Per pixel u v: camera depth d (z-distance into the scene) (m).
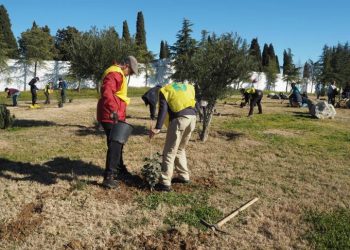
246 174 7.80
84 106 20.86
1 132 11.94
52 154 8.91
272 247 4.99
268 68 64.81
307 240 5.19
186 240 5.10
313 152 10.08
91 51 13.23
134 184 6.86
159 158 6.88
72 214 5.68
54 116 16.19
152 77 53.25
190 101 6.36
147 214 5.76
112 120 6.50
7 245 4.94
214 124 14.43
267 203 6.29
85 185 6.70
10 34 62.75
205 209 5.95
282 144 10.98
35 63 46.78
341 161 9.20
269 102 28.39
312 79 69.38
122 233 5.26
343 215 5.93
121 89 6.74
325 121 16.91
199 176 7.53
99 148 9.64
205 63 10.31
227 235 5.27
